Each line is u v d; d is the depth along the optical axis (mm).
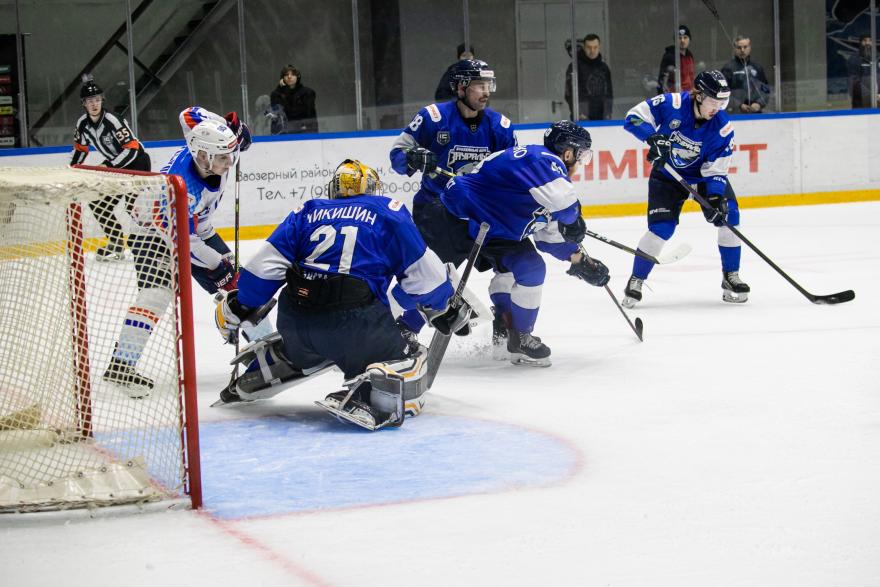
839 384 7953
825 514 5090
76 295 6359
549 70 23922
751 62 24109
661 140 11625
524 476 5816
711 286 13461
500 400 7730
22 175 6082
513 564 4535
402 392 6910
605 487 5594
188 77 22562
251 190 20781
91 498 5273
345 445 6527
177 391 5434
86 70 21516
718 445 6367
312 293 6938
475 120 9703
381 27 23453
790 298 12328
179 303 5367
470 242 9031
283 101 21953
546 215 8805
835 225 19891
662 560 4555
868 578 4328
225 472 5973
